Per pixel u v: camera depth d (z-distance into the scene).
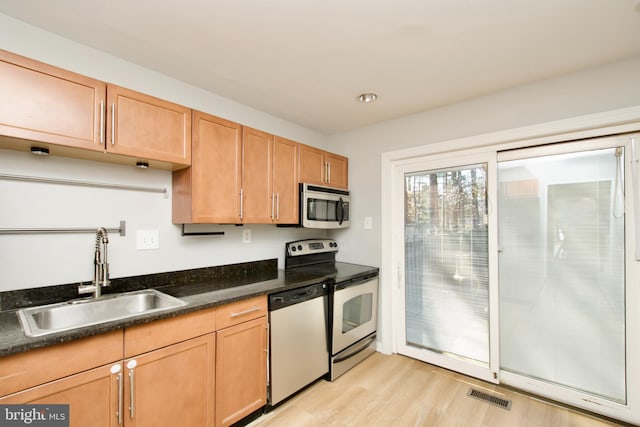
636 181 1.79
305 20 1.42
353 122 2.88
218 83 2.09
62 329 1.15
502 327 2.26
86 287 1.59
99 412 1.22
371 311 2.73
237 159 2.07
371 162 2.94
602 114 1.81
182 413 1.48
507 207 2.25
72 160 1.63
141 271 1.89
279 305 1.94
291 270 2.68
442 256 2.56
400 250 2.81
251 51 1.69
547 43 1.60
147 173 1.93
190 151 1.82
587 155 1.95
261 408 1.89
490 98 2.24
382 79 2.02
